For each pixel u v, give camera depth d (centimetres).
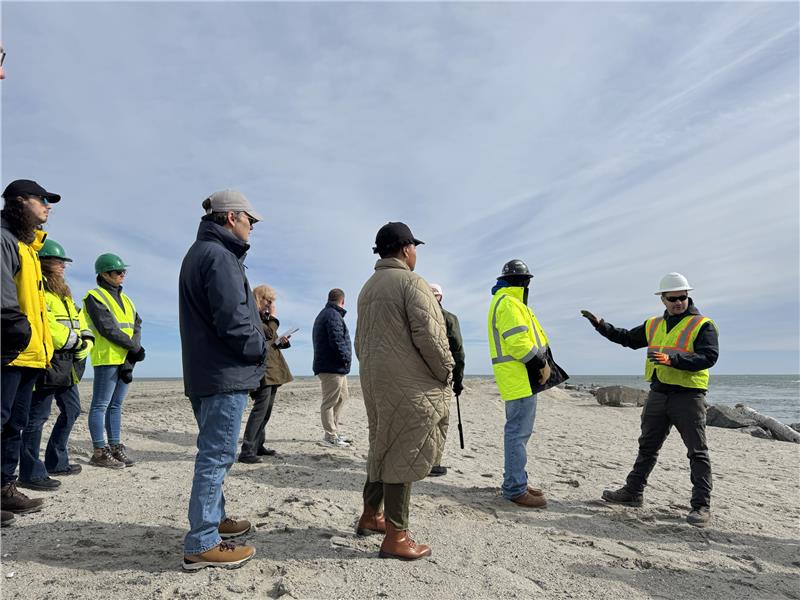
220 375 282
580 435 966
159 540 322
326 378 694
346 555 307
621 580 299
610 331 500
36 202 344
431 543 338
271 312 589
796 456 840
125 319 526
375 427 318
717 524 416
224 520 331
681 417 433
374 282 325
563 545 352
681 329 442
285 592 254
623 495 465
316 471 536
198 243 298
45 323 369
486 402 1622
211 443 285
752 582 310
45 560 283
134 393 1608
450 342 514
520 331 427
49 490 427
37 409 431
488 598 264
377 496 342
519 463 445
